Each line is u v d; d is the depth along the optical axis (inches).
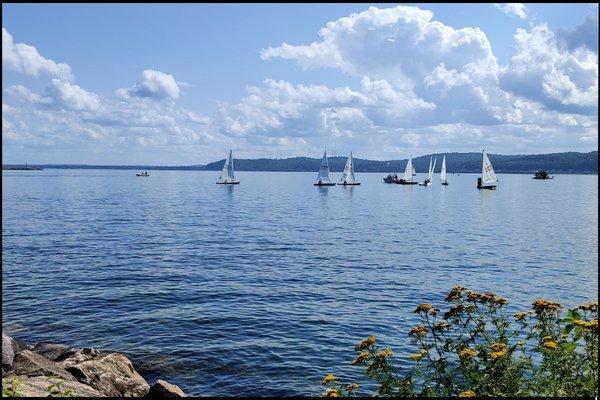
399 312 842.2
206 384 564.7
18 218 2224.4
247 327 754.8
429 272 1189.7
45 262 1222.9
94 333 717.9
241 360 629.0
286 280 1078.4
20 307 834.8
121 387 482.6
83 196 4008.4
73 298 898.1
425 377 293.4
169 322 771.4
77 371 471.5
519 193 5236.2
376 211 3046.3
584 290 1031.0
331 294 960.9
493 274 1181.7
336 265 1261.1
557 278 1145.4
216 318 796.0
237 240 1696.6
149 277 1082.1
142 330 733.9
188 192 4985.2
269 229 2034.9
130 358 630.5
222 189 5659.5
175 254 1387.8
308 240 1724.9
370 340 294.8
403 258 1378.0
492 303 306.3
